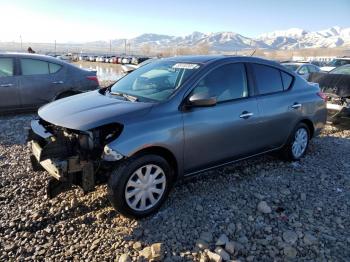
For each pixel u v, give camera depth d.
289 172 5.35
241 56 4.96
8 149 6.07
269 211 4.06
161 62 5.10
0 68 8.27
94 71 9.79
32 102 8.67
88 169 3.59
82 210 4.02
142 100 4.22
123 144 3.61
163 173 3.97
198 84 4.29
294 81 5.67
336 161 5.95
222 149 4.52
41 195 4.34
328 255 3.33
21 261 3.16
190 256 3.29
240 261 3.24
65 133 3.89
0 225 3.68
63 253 3.29
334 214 4.11
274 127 5.18
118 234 3.58
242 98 4.76
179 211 4.06
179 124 4.00
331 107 8.12
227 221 3.88
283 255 3.34
